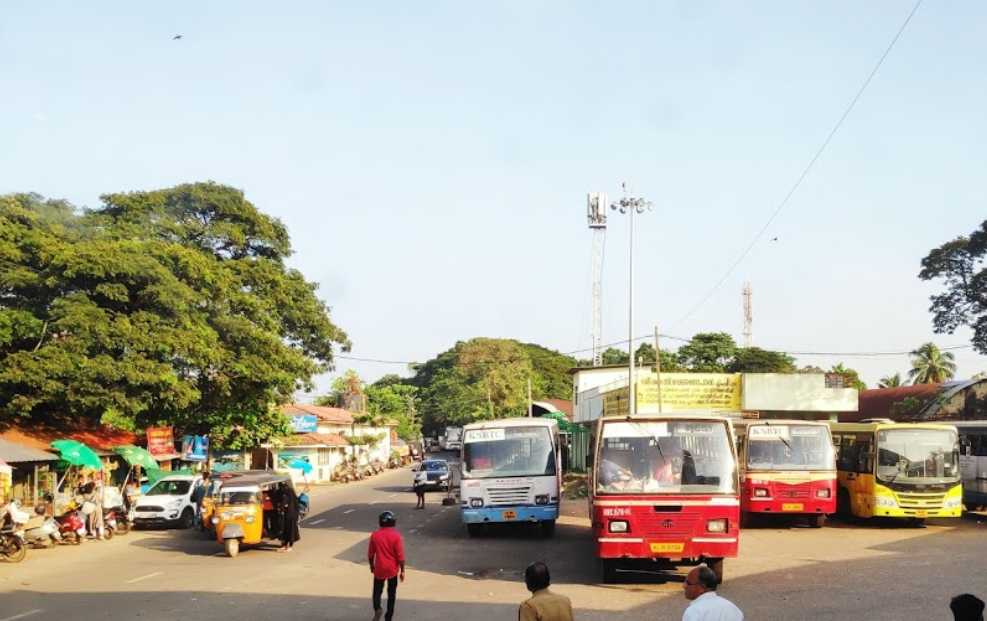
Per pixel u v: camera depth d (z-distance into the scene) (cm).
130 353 2780
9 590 1622
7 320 2655
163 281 2903
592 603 1336
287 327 3962
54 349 2667
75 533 2508
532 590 708
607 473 1484
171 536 2764
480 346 9788
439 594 1466
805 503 2361
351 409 10119
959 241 4178
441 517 3166
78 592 1579
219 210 3731
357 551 2159
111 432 3562
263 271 3728
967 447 2745
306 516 3325
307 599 1439
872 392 5731
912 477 2338
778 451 2403
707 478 1465
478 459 2375
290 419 4981
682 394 4334
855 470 2481
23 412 2755
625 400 4400
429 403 11894
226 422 3978
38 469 3048
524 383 9562
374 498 4450
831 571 1617
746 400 4312
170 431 3762
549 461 2375
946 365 8188
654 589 1462
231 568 1892
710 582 662
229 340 3353
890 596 1344
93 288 2819
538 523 2633
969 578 1504
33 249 2769
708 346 7369
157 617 1295
